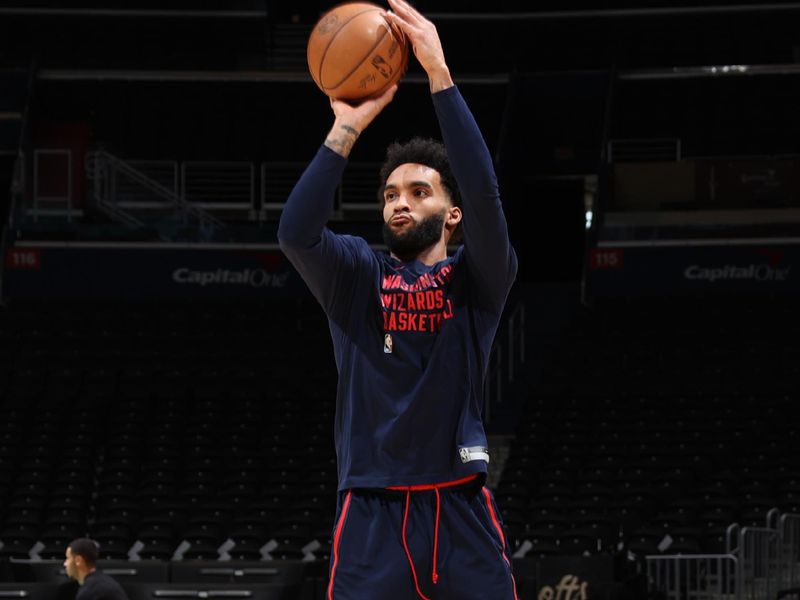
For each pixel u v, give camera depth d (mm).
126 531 18422
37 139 26219
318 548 17750
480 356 3418
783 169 24766
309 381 23188
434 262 3506
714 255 24078
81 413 21781
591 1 28344
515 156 27141
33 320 24562
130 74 27250
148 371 23234
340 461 3406
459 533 3287
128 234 24359
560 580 13977
